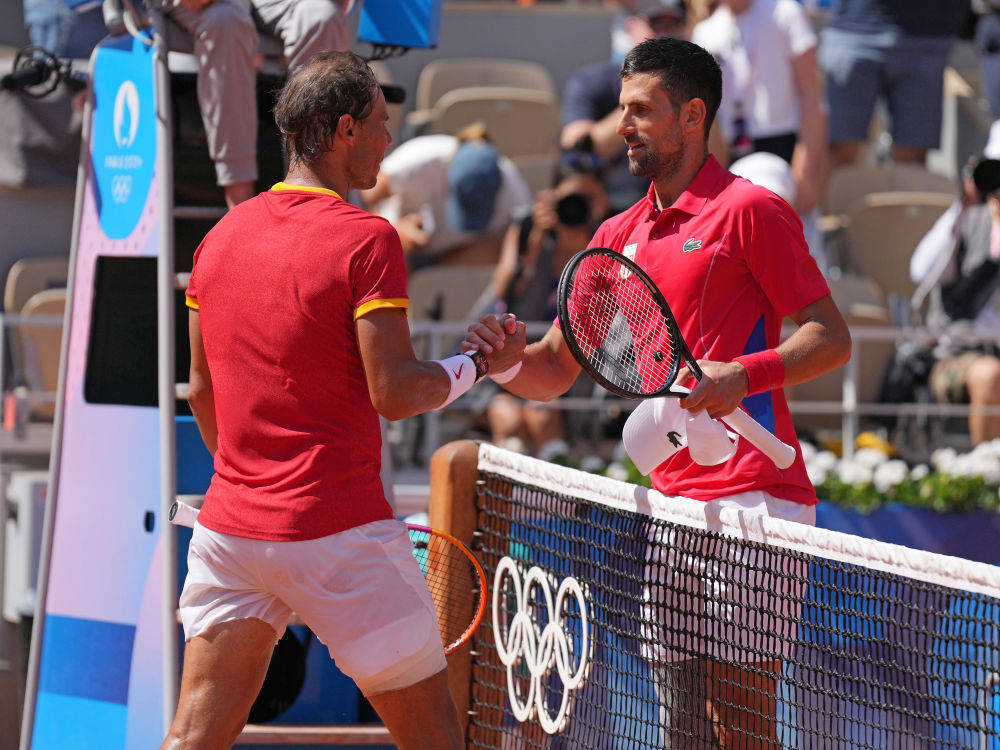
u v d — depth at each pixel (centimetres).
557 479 1127
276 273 877
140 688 1266
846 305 2512
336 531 873
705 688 989
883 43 2889
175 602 1233
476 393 2188
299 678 1307
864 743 866
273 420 878
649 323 1017
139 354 1356
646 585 1010
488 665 1213
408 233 2472
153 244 1288
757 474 1000
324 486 873
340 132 901
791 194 2239
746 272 1000
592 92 2541
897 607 863
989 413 2156
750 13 2478
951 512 1988
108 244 1352
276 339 873
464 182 2427
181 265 1462
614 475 1931
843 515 1973
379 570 880
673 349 909
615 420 2212
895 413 2250
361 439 888
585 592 1071
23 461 2155
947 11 2886
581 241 2180
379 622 878
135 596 1286
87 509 1346
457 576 1211
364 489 886
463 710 1216
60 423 1382
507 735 1205
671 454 954
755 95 2473
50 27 2105
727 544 952
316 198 895
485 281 2409
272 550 873
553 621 1113
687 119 1014
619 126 1030
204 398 979
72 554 1352
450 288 2394
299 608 888
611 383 886
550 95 3069
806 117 2483
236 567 891
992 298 2302
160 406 1254
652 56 1012
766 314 1012
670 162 1021
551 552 1123
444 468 1220
